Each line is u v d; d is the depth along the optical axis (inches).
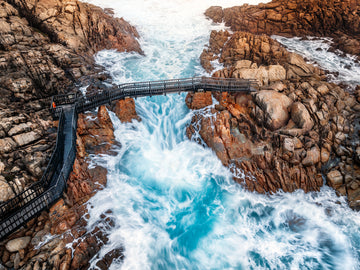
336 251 594.9
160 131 880.3
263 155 756.6
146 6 1684.3
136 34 1339.8
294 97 843.4
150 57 1220.5
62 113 686.5
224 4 1749.5
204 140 826.2
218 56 1190.3
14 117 680.4
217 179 759.1
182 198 703.7
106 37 1190.9
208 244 599.8
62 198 565.0
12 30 911.0
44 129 711.7
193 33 1429.6
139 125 864.3
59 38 1037.8
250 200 709.3
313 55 1189.1
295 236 629.9
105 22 1197.7
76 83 940.0
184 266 554.6
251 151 772.6
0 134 627.2
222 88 874.8
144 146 816.9
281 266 560.1
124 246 566.9
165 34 1405.0
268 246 602.9
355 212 670.5
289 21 1416.1
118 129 820.6
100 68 1055.6
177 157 810.2
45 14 1063.6
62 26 1072.8
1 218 479.8
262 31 1408.7
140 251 565.3
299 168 729.6
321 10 1393.9
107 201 637.3
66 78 924.0
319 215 670.5
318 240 619.2
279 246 603.8
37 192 546.3
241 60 1016.9
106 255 539.5
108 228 585.3
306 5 1424.7
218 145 787.4
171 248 582.6
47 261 478.0
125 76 1061.1
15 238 488.1
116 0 1724.9
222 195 722.2
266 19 1432.1
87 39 1131.9
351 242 612.4
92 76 984.3
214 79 978.1
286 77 968.3
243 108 864.3
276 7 1467.8
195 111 907.4
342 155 743.1
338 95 874.8
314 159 734.5
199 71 1115.3
